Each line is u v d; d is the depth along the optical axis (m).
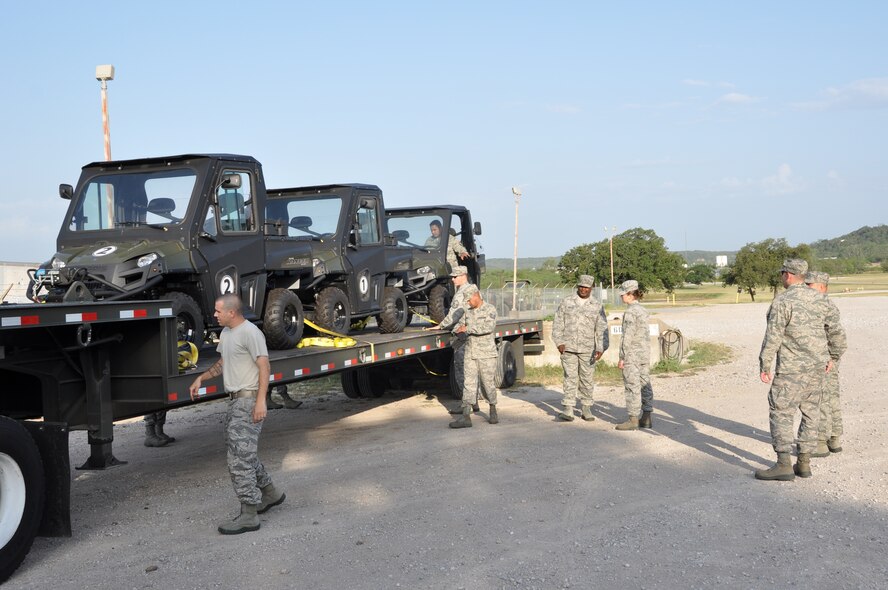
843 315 33.38
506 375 13.68
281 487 7.22
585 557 5.21
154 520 6.34
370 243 11.62
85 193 8.27
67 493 5.66
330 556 5.34
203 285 7.93
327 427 10.46
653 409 11.32
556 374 15.47
